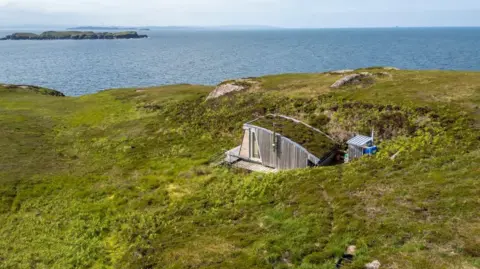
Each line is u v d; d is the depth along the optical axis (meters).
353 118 39.00
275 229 20.25
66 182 34.12
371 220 18.84
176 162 38.31
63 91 110.19
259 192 26.81
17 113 60.62
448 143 29.09
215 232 21.45
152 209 27.53
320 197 23.58
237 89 57.59
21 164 38.72
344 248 16.75
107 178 35.00
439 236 16.08
